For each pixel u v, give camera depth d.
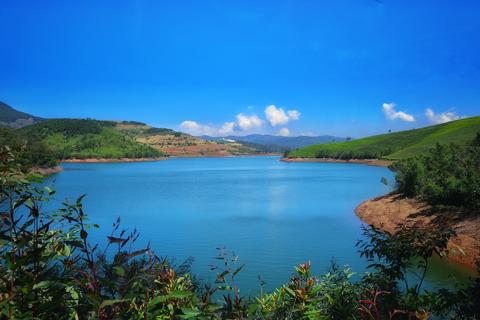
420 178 34.31
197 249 23.62
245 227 32.28
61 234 3.24
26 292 2.35
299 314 3.62
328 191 62.72
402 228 5.12
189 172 132.25
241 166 181.00
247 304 3.31
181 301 3.22
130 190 69.38
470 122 183.75
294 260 20.55
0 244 2.63
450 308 4.33
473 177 26.09
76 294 2.69
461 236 19.84
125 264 2.89
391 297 4.38
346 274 5.24
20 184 2.94
